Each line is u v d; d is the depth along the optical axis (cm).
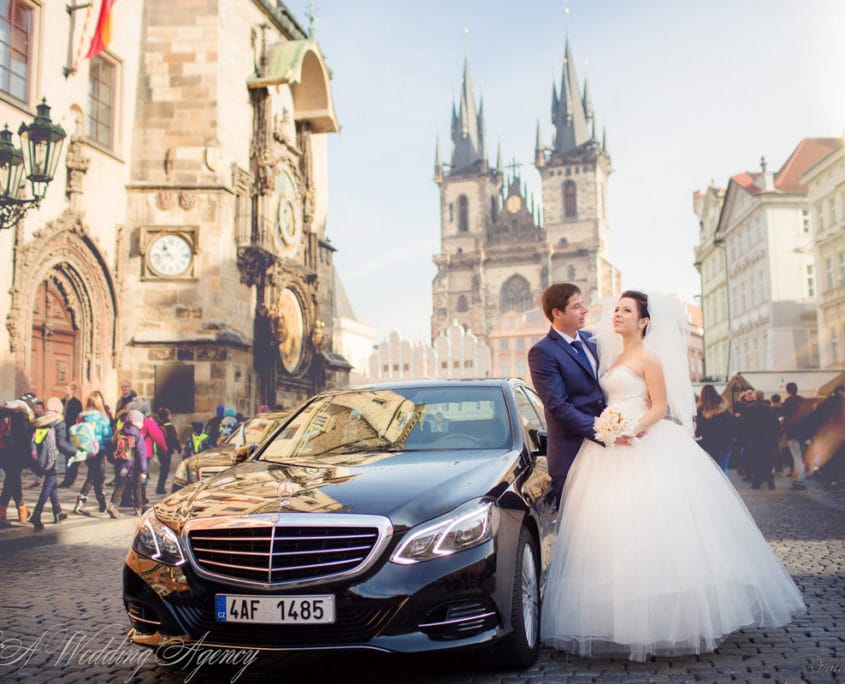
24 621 570
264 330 2352
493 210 12019
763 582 459
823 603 568
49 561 837
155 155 2205
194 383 2128
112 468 2006
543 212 11225
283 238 2611
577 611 444
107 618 578
